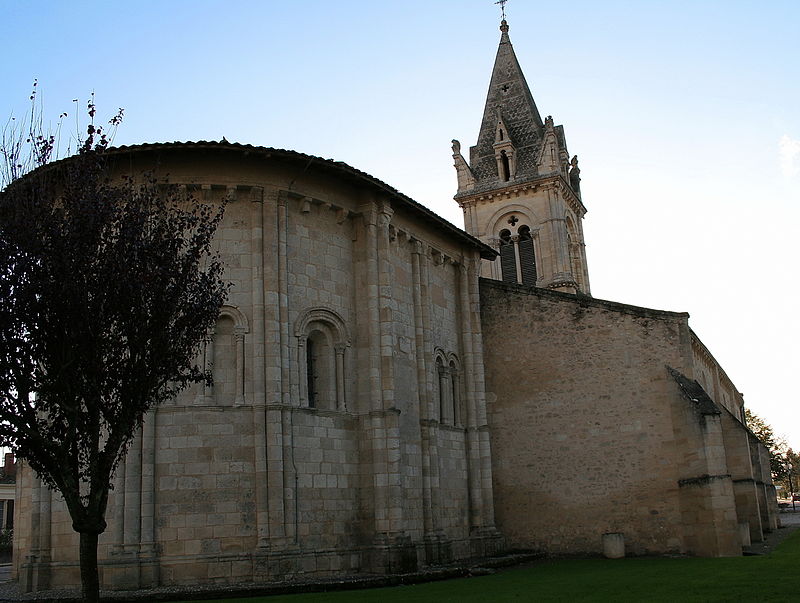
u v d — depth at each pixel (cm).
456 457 3127
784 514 7538
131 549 2170
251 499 2281
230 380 2355
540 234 5722
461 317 3359
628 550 3014
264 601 1842
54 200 1627
